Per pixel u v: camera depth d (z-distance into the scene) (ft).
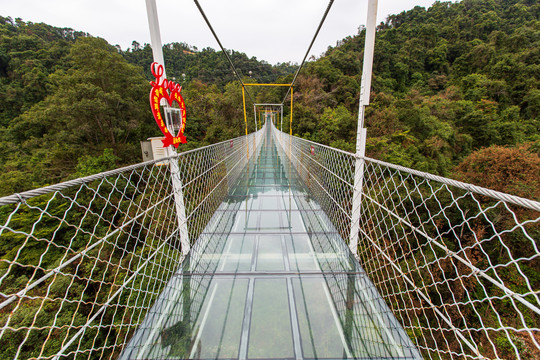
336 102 102.68
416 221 29.81
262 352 5.43
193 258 8.25
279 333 5.83
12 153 67.36
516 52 120.88
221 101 94.22
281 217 11.73
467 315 29.48
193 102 95.09
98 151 55.83
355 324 5.99
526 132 89.30
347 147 60.54
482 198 32.99
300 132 77.20
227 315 6.30
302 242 9.59
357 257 7.80
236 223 11.18
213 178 11.51
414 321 26.18
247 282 7.44
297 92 113.80
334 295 6.89
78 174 48.49
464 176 43.14
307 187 16.15
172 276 7.27
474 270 3.17
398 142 70.08
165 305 6.38
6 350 19.10
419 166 59.72
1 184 46.60
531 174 36.42
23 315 20.12
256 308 6.52
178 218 7.60
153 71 6.32
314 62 128.98
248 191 15.62
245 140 24.29
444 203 32.53
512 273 30.07
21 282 26.22
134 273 4.96
